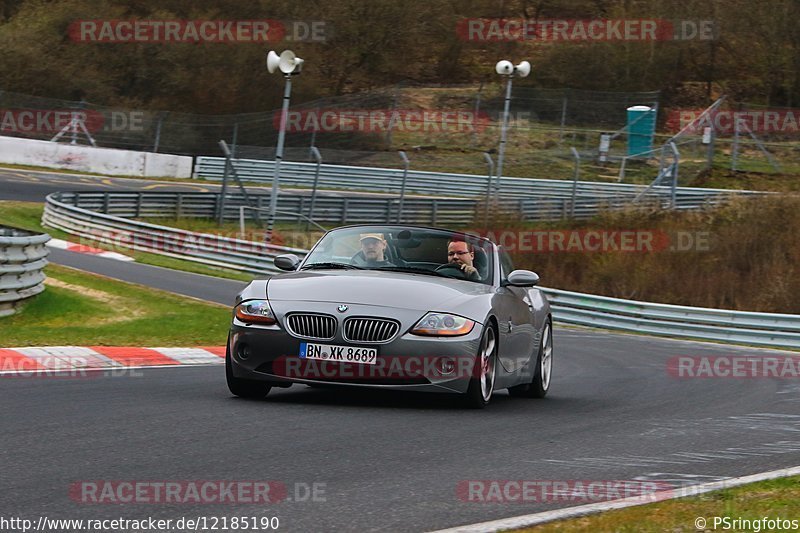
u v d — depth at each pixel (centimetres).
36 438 2016
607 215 10875
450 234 3038
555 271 9612
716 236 9850
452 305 2625
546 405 3014
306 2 17638
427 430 2311
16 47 15450
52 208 10356
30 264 5491
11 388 2770
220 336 4897
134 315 5803
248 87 16175
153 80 15962
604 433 2431
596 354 5203
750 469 2050
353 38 17938
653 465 2030
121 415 2348
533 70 18550
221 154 15512
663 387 3712
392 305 2578
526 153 15675
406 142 15900
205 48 16075
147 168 14400
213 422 2291
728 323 7100
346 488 1683
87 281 6781
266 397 2800
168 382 3128
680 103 18288
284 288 2667
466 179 14138
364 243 2975
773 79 18312
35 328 4431
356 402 2756
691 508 1605
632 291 9331
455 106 17425
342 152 15250
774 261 9419
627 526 1468
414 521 1484
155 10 16962
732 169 14912
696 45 18838
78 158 14150
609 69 18225
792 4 18262
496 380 2817
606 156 14750
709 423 2722
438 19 18850
